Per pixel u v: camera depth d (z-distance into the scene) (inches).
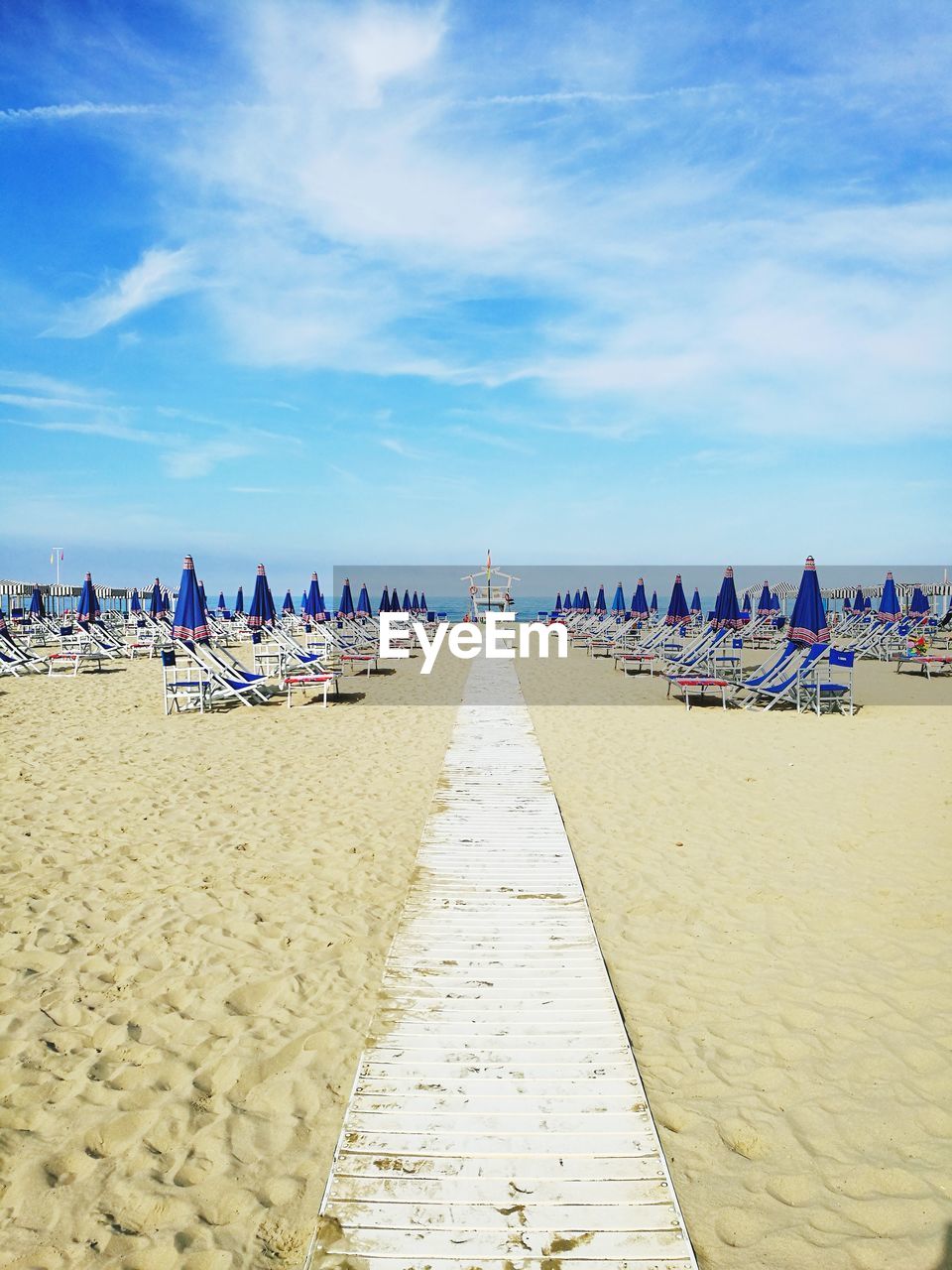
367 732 375.6
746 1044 126.2
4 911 172.6
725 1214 92.7
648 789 272.4
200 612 445.1
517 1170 98.0
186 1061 121.3
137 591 1429.6
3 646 644.1
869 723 403.9
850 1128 107.0
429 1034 126.7
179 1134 105.8
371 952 156.8
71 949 156.6
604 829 229.6
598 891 186.1
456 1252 86.0
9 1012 133.6
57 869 196.4
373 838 220.8
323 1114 110.1
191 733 371.2
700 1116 109.4
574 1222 90.3
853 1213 93.0
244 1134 106.0
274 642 625.6
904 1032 128.3
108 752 327.6
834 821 235.3
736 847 214.1
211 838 220.1
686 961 152.6
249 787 273.6
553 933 163.0
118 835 221.8
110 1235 89.3
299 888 187.2
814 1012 134.6
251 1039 127.3
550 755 325.1
